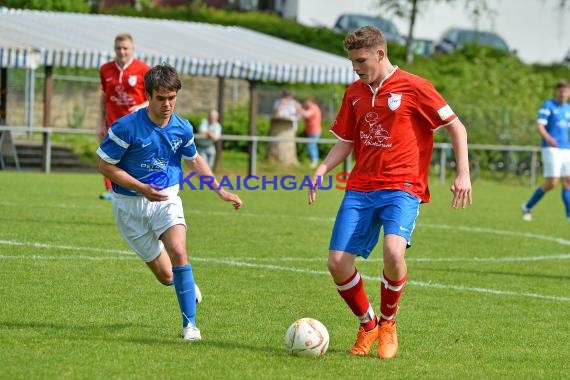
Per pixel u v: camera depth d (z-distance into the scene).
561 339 23.89
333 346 21.94
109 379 18.05
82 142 89.94
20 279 28.86
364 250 21.27
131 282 29.14
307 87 113.88
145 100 44.78
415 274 33.78
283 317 25.19
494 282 32.75
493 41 145.38
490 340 23.39
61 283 28.50
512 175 92.12
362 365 19.98
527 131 94.12
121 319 23.94
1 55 70.38
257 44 86.19
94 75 105.12
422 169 21.44
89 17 87.75
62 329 22.45
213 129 80.75
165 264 23.34
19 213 46.28
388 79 21.22
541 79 124.75
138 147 22.06
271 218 50.41
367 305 21.25
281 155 89.31
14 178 68.00
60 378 17.98
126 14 127.94
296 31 129.25
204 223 46.53
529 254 40.53
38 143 84.19
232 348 21.11
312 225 47.88
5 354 19.69
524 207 55.75
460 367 20.30
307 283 30.72
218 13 137.12
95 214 47.22
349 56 21.12
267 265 34.16
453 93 115.00
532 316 26.86
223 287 29.41
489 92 117.38
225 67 78.00
